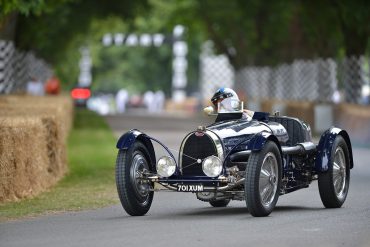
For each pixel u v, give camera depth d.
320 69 98.25
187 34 139.12
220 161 31.33
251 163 31.00
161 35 191.38
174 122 108.19
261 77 122.62
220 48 129.50
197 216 32.19
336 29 93.69
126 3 118.12
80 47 170.62
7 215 32.84
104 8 117.44
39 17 86.19
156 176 32.19
